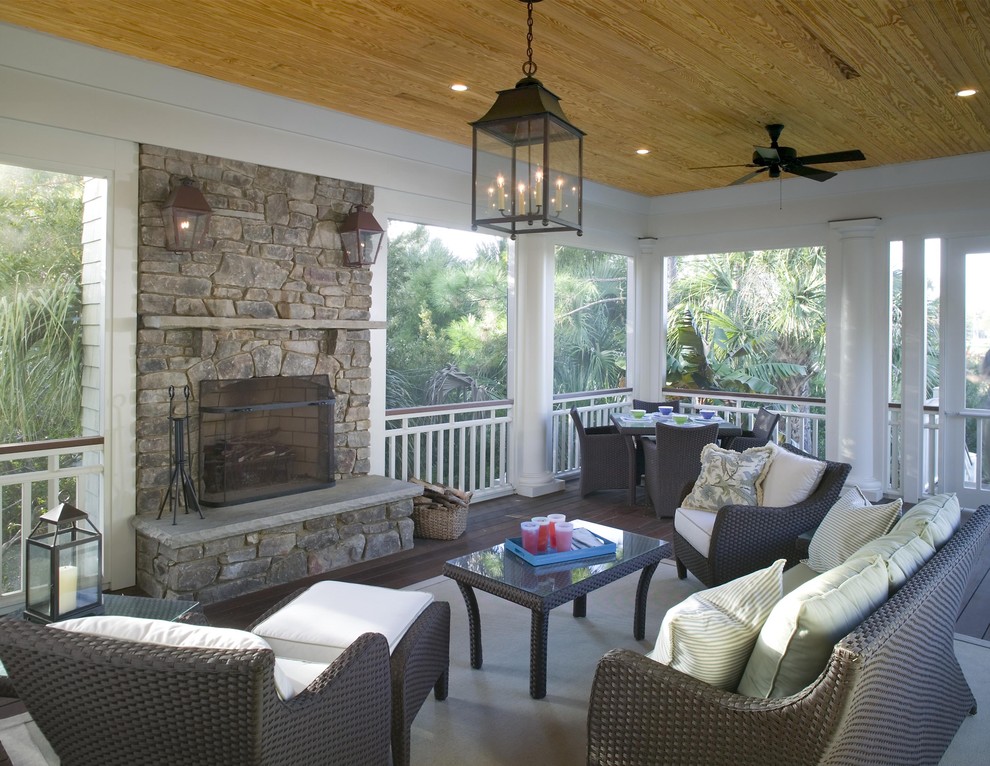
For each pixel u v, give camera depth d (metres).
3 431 3.66
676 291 7.87
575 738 2.54
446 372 6.35
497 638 3.38
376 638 2.04
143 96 3.84
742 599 1.94
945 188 5.83
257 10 3.18
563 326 7.29
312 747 1.72
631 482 5.98
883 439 6.21
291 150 4.51
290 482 4.52
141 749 1.59
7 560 3.81
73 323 3.91
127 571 3.93
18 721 2.60
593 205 6.91
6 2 3.12
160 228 3.95
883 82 3.97
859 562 2.05
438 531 5.00
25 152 3.47
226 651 1.48
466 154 5.68
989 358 5.75
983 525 2.53
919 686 2.01
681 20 3.20
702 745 1.82
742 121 4.73
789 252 7.22
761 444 5.88
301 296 4.60
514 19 3.21
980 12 3.10
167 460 4.03
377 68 3.87
